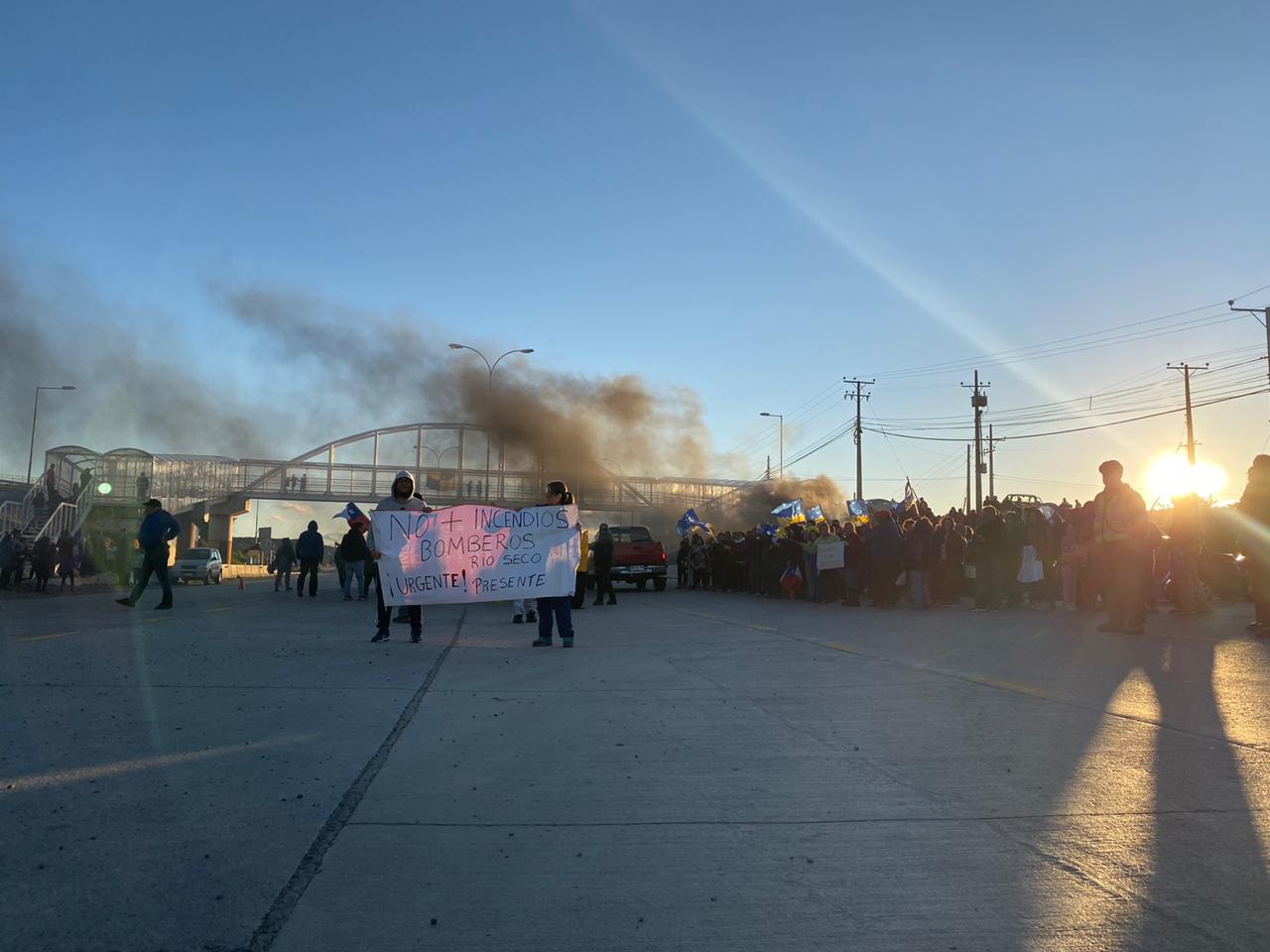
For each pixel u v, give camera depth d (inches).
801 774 229.9
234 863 169.0
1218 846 177.8
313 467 2896.2
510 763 240.2
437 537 502.9
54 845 176.1
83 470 1957.4
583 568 817.5
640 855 175.8
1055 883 161.5
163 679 357.1
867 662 416.8
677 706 315.3
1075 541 671.8
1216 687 334.3
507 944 139.9
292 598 987.3
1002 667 392.5
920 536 729.0
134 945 137.1
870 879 164.2
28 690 327.3
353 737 266.5
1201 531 596.1
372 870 167.2
